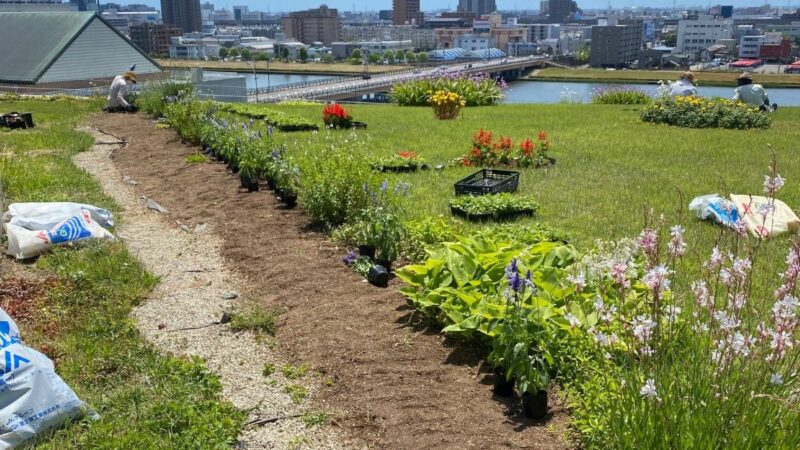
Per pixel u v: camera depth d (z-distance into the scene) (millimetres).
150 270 6723
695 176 10305
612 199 8945
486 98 25156
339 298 5809
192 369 4684
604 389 3881
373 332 5176
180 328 5469
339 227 7523
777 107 21422
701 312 4191
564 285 4879
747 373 3365
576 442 3824
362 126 16188
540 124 16859
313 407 4367
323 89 64938
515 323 4234
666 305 4449
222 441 3939
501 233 6977
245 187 9609
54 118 17656
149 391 4398
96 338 5160
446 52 170250
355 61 157875
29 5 85688
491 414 4141
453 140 14008
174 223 8336
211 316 5680
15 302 5715
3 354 3939
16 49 51875
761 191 9203
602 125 16750
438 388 4441
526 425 4020
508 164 11414
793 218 7430
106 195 9508
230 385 4637
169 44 175000
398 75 94500
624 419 3463
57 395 3998
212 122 12227
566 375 4324
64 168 10953
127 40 54469
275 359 4973
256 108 19297
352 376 4621
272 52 195250
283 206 8656
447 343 4973
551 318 4520
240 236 7598
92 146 13555
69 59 50375
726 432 3109
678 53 176250
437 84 25172
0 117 15836
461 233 7320
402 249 6812
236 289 6254
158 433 3939
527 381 3971
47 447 3746
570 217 8102
